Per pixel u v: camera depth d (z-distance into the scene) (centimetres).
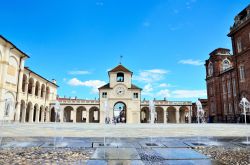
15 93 3900
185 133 1655
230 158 744
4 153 830
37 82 5544
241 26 4103
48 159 724
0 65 3416
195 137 1357
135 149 918
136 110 6106
